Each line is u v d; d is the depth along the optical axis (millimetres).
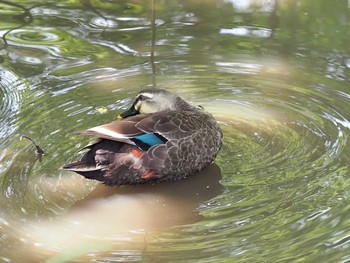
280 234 8797
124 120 10000
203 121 10594
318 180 9984
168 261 8336
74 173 10320
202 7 16234
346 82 12914
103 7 16312
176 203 9758
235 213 9336
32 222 9172
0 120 11594
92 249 8625
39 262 8367
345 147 10820
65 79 13016
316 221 9039
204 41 14516
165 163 9953
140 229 9109
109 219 9344
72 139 11008
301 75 13188
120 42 14578
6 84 12859
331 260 8242
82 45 14445
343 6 16141
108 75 13164
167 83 12914
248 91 12664
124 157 9719
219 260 8305
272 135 11289
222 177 10258
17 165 10375
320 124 11547
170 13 15938
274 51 14109
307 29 15047
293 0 16453
